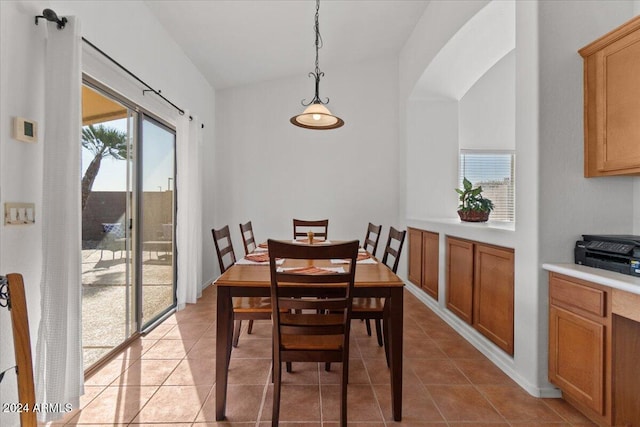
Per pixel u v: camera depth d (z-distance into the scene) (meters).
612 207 1.91
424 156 4.22
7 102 1.48
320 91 4.53
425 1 3.34
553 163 1.88
